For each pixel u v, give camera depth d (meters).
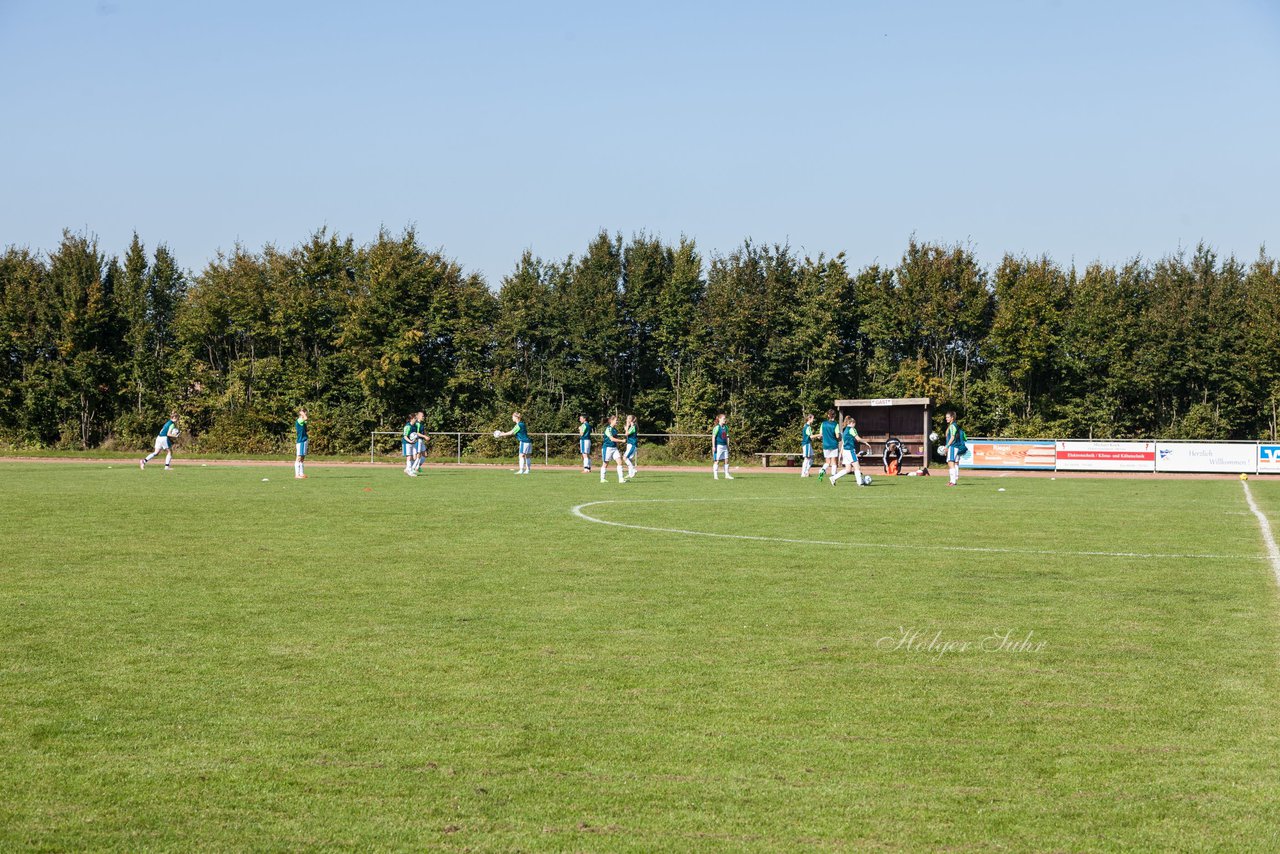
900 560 15.97
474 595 12.76
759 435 64.56
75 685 8.61
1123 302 64.56
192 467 50.16
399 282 66.06
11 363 67.19
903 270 65.44
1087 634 10.60
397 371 64.69
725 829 5.83
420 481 38.41
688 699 8.24
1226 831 5.83
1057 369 64.25
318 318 68.50
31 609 11.78
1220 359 62.34
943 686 8.64
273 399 66.94
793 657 9.61
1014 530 20.45
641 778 6.57
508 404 66.50
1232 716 7.84
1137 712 7.93
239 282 68.25
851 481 40.31
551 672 9.05
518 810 6.07
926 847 5.63
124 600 12.35
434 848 5.58
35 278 68.31
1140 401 64.56
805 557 16.30
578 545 17.78
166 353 70.19
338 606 12.01
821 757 6.95
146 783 6.47
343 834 5.75
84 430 67.56
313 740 7.26
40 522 21.27
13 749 7.07
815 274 65.31
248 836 5.72
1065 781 6.54
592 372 68.31
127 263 69.75
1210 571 14.87
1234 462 46.72
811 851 5.57
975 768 6.76
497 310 69.94
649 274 69.88
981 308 64.44
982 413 64.19
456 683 8.69
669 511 24.80
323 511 24.25
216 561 15.63
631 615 11.52
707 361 66.38
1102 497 30.81
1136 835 5.77
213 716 7.78
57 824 5.88
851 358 66.19
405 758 6.91
